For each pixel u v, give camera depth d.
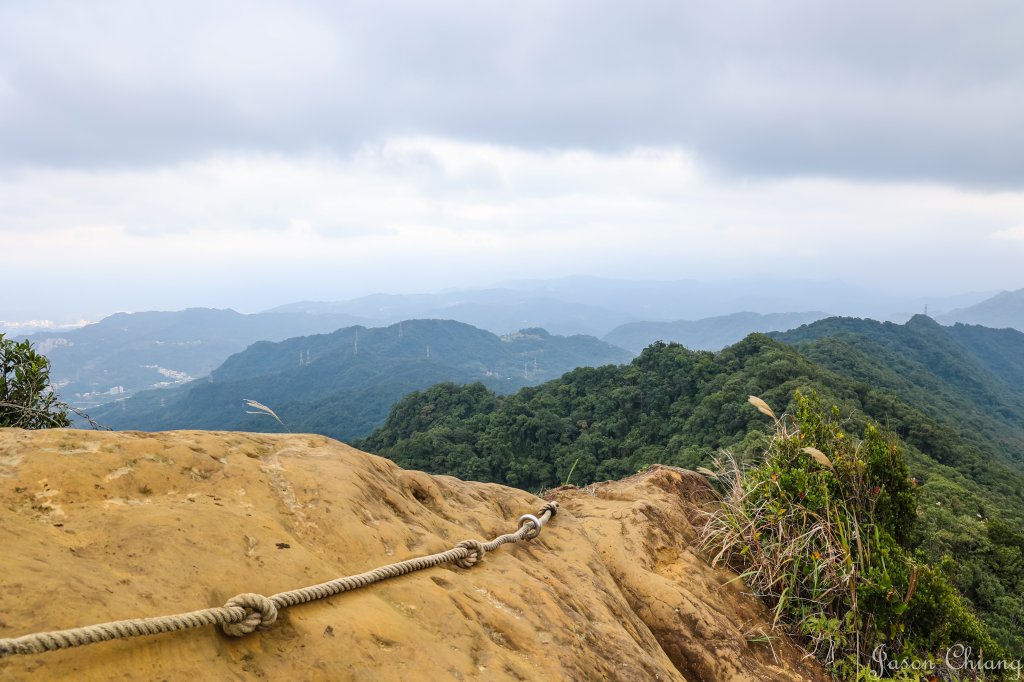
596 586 2.85
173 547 1.55
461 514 3.04
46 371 4.27
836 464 4.20
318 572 1.77
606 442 53.62
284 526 1.95
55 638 1.08
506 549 2.82
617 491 4.63
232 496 1.98
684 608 3.26
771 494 4.06
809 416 4.52
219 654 1.34
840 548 3.69
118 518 1.59
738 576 3.82
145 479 1.84
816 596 3.60
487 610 2.12
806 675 3.21
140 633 1.21
